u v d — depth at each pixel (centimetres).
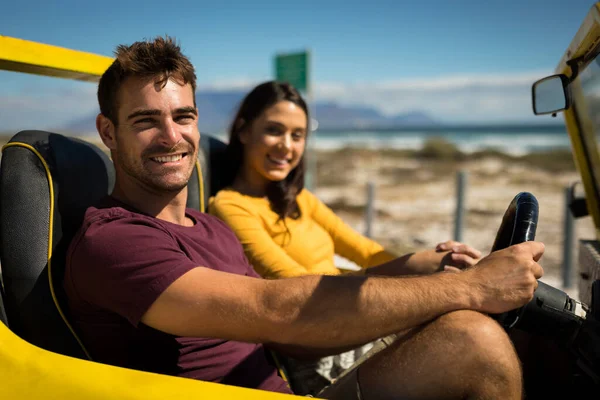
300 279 142
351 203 1355
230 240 201
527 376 179
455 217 692
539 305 146
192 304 138
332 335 140
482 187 1672
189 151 174
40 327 157
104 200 177
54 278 162
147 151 166
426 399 134
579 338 147
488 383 128
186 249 169
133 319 142
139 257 144
